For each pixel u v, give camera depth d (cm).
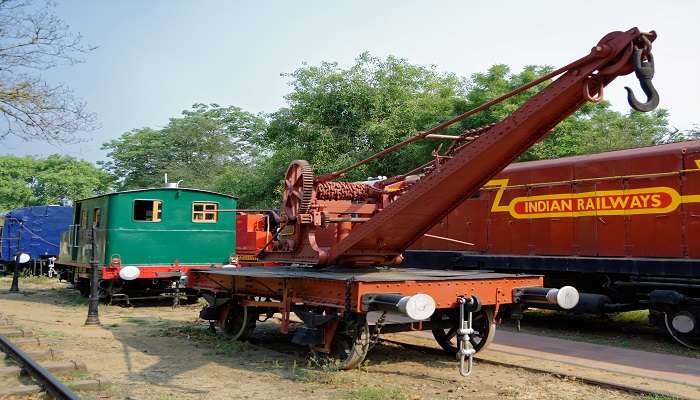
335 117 2739
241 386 668
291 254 901
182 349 901
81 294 1706
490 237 1336
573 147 2138
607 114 2869
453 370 759
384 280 684
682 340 984
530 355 870
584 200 1167
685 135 2208
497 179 1331
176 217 1530
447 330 907
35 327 1087
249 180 3162
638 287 1061
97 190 5175
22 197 5025
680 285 983
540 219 1241
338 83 2748
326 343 746
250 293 905
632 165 1097
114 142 5216
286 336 1027
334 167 2525
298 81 2836
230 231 1606
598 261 1105
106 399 610
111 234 1446
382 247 823
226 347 899
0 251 2645
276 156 2959
